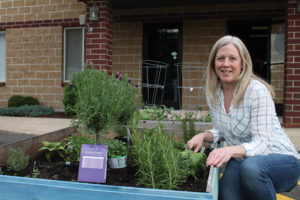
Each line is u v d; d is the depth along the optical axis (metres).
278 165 1.66
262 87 1.67
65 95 5.98
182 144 2.33
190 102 7.06
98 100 1.57
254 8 6.62
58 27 7.62
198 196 1.18
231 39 1.74
